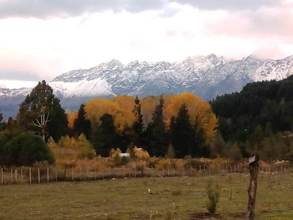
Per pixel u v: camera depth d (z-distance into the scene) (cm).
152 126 12962
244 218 2906
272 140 10494
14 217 3120
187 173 7362
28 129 10750
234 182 5769
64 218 3022
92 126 13150
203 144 12262
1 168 6650
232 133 15688
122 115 13100
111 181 6078
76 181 6150
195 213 3127
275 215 2970
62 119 11394
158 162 8475
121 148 12750
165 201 3906
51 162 7512
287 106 19862
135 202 3875
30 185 5553
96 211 3366
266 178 6488
